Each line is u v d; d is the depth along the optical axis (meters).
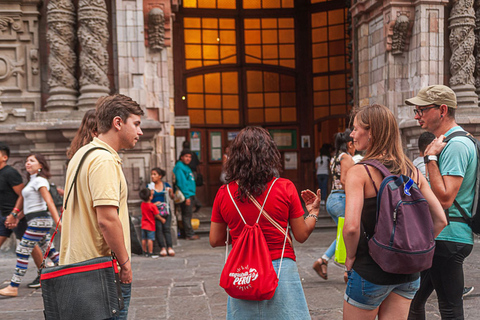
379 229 2.24
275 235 2.39
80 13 8.11
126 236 2.62
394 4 8.38
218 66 14.31
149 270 6.48
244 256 2.33
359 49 9.82
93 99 8.03
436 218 2.42
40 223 5.35
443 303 2.96
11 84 8.39
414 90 8.42
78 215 2.49
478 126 7.97
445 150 2.88
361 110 2.52
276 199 2.39
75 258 2.45
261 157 2.41
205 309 4.62
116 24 8.34
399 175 2.32
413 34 8.47
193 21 14.13
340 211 4.98
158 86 8.91
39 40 8.48
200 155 14.22
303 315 2.37
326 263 5.46
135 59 8.35
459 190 2.93
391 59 8.65
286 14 14.46
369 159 2.42
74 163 2.54
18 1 8.27
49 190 5.66
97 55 8.09
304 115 14.59
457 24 8.48
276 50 14.55
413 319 3.12
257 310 2.33
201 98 14.25
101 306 2.36
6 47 8.33
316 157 14.56
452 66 8.57
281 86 14.64
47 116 8.13
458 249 2.89
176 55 13.92
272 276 2.27
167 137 9.02
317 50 14.42
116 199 2.42
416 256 2.20
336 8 14.06
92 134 2.92
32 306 4.85
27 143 8.27
